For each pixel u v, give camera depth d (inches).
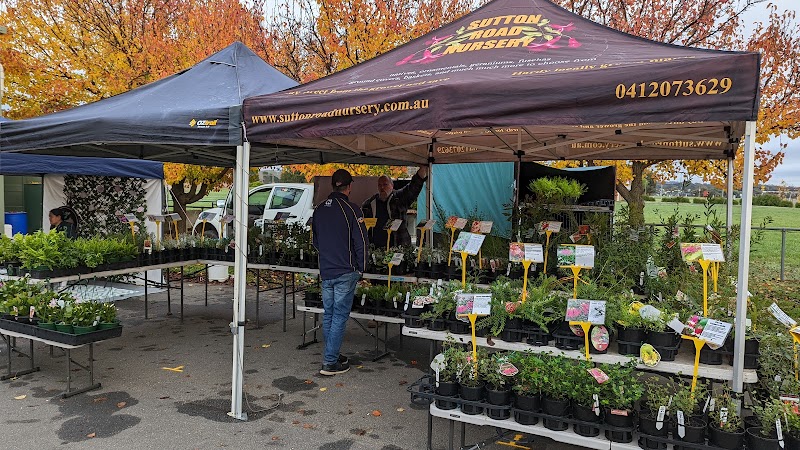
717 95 96.1
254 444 137.9
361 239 187.8
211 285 382.0
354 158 283.9
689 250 122.7
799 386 106.3
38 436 141.0
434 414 122.8
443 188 371.2
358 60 303.9
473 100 116.0
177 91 177.8
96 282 343.3
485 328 135.9
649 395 110.8
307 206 418.6
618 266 183.6
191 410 159.5
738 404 105.4
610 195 290.5
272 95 145.0
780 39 259.1
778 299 152.6
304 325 228.2
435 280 210.4
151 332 250.7
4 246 210.1
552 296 132.8
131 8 355.6
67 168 312.3
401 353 221.8
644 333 118.1
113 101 187.8
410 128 123.1
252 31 347.9
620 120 103.5
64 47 356.2
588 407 109.0
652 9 277.7
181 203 458.9
